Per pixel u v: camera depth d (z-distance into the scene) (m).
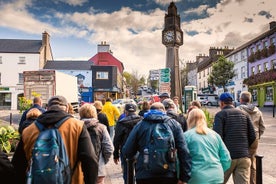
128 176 4.57
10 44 48.28
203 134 3.85
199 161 3.69
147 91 89.94
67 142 2.78
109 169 8.52
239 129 4.64
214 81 49.91
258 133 5.77
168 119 3.73
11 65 46.88
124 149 3.78
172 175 3.52
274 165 8.76
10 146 8.98
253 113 5.74
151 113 3.78
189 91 25.61
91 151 2.84
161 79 16.48
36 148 2.59
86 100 50.09
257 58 42.34
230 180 6.83
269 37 39.62
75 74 50.44
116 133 5.99
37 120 2.87
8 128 9.31
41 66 48.25
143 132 3.65
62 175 2.57
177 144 3.63
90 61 53.38
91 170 2.79
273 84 37.03
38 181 2.47
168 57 20.23
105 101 11.62
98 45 60.59
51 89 21.12
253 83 42.28
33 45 49.31
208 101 52.97
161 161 3.44
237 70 51.03
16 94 46.59
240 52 49.75
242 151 4.59
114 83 51.31
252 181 5.23
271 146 12.10
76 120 2.94
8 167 2.69
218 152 3.88
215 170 3.68
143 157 3.53
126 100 32.88
